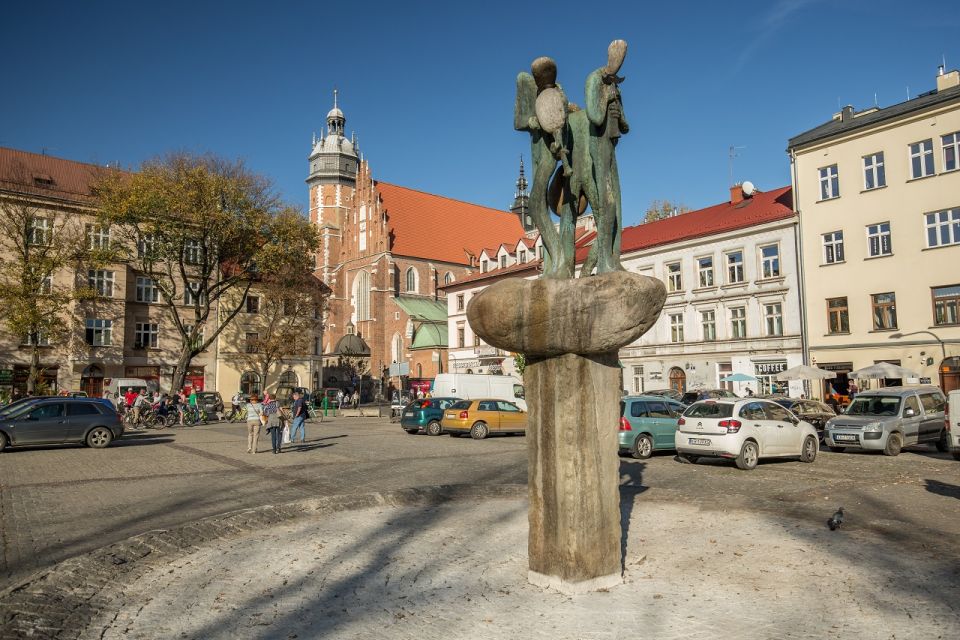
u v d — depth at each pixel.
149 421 31.23
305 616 5.22
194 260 46.50
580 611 5.15
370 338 77.31
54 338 39.88
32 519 9.81
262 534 7.90
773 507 8.88
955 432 16.48
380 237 79.00
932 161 31.83
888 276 32.84
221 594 5.77
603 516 5.70
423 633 4.82
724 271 40.03
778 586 5.76
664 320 42.88
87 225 40.97
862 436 18.86
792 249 36.75
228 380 49.34
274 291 47.84
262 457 18.45
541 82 6.00
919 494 11.22
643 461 17.50
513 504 9.65
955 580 5.86
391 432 28.86
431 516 8.84
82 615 5.23
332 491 12.35
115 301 44.09
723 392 32.94
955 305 30.72
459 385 35.38
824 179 35.62
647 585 5.78
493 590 5.70
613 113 5.92
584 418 5.55
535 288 5.33
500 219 92.31
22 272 36.34
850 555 6.71
